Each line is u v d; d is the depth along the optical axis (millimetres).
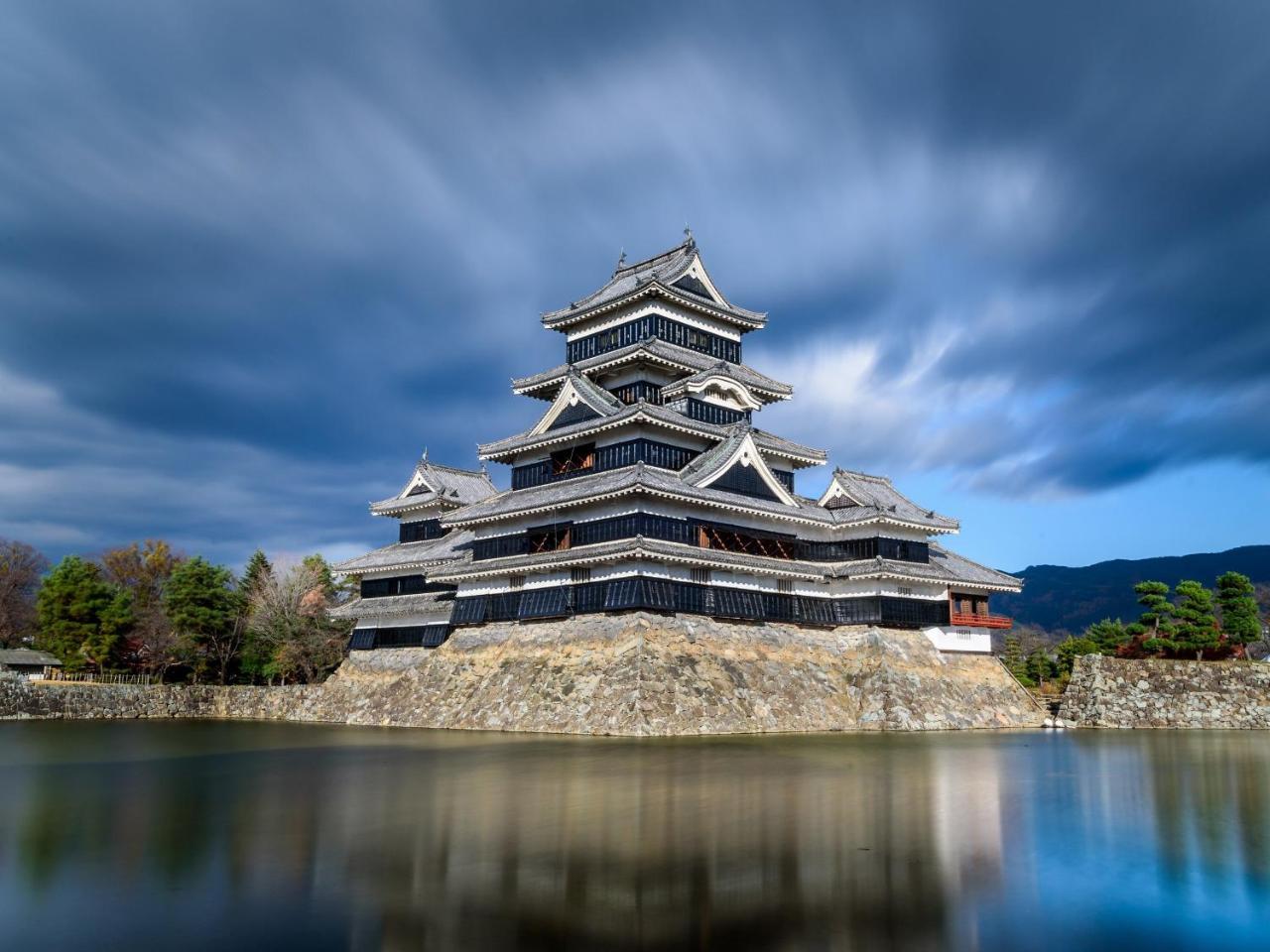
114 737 56906
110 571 122688
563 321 74750
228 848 22297
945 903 17938
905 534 70000
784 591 65125
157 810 27656
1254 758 42438
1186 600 73562
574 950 15242
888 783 32156
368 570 81312
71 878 19750
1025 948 15625
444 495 80750
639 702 50812
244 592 107562
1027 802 29062
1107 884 19531
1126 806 28688
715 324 74312
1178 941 16094
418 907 17484
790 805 27469
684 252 73500
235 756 43562
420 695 65938
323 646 94625
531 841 22641
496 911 17250
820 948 15422
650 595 56000
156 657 96500
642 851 21594
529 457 70312
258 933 16125
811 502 74000
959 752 44000
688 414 67250
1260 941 16078
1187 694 66562
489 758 39531
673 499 59031
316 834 23750
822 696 60750
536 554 62969
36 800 29891
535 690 56750
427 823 24875
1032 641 156875
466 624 67688
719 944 15508
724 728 53062
